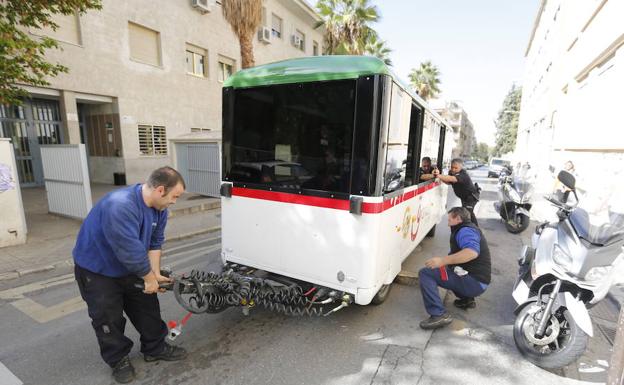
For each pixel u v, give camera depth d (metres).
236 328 3.27
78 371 2.62
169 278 2.55
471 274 3.38
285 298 3.00
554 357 2.65
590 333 2.50
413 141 4.06
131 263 2.20
